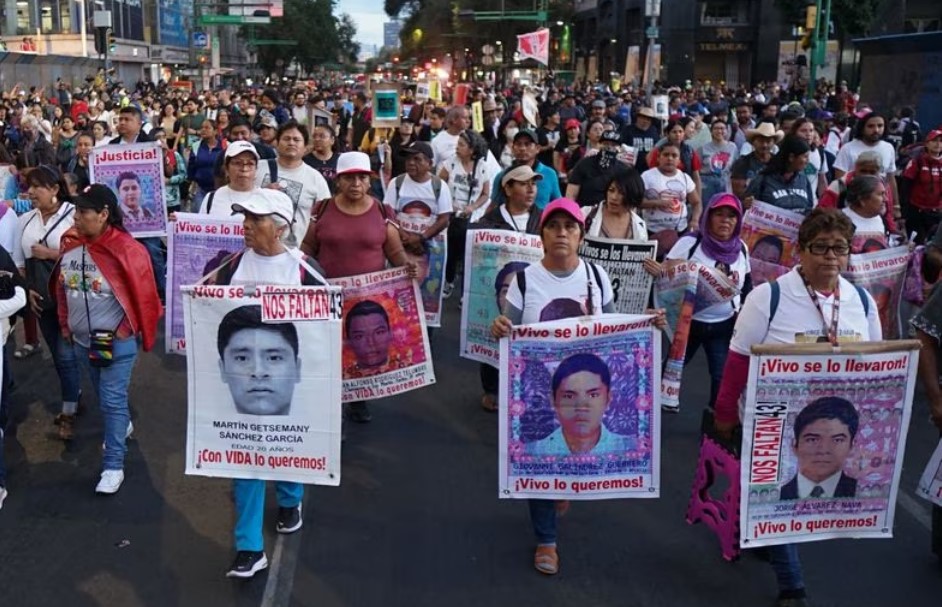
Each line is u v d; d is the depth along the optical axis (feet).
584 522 18.79
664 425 24.14
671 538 18.11
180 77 217.77
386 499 19.66
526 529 18.43
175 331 22.68
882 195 24.99
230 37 327.88
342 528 18.37
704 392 26.76
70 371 22.68
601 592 16.16
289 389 15.84
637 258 22.47
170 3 237.04
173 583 16.38
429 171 28.50
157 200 30.60
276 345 15.76
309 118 49.90
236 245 22.33
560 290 16.60
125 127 33.27
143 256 19.71
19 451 22.24
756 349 14.28
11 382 26.16
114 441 19.93
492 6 229.25
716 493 19.97
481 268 23.47
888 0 132.36
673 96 94.43
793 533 15.08
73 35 190.19
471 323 23.72
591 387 15.90
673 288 22.30
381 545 17.71
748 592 16.15
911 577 16.88
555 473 16.07
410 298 21.12
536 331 15.71
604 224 23.00
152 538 17.99
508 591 16.17
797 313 14.65
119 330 19.63
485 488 20.29
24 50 188.24
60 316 20.01
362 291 20.83
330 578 16.53
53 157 54.80
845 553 17.74
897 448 14.99
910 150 50.34
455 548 17.65
